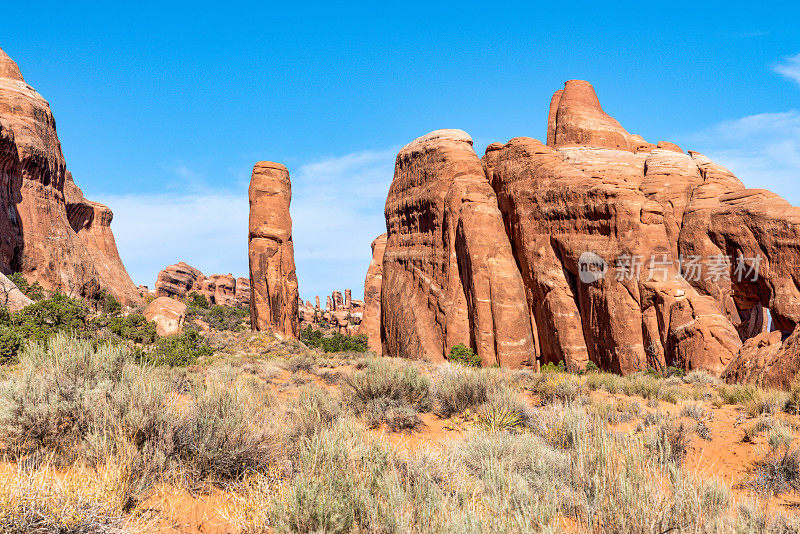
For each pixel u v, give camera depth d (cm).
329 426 702
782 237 3481
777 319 3409
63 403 518
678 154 4903
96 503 346
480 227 4778
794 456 649
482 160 5588
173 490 461
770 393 1200
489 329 4559
